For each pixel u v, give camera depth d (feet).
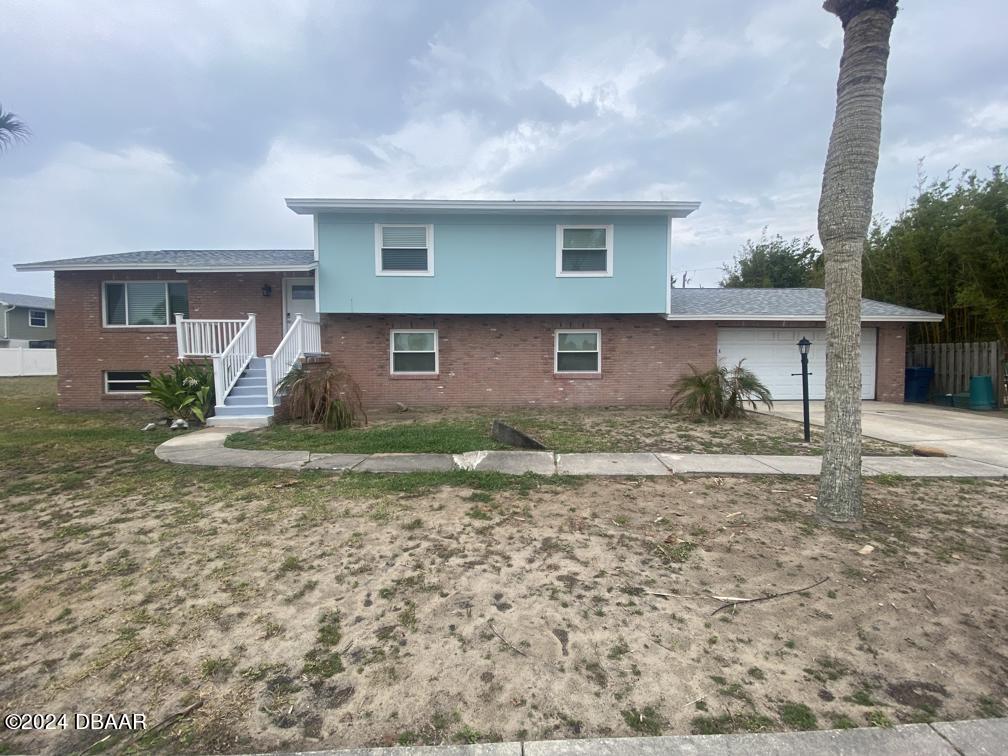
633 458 22.18
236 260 41.27
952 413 36.88
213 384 32.65
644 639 8.91
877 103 13.82
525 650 8.57
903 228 47.98
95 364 41.19
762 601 10.22
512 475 19.27
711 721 6.98
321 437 26.71
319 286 37.99
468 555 12.28
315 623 9.41
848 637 9.02
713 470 20.01
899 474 19.67
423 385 41.47
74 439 26.94
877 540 13.30
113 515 15.11
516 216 38.45
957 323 43.78
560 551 12.52
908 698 7.48
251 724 6.97
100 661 8.32
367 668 8.13
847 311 14.20
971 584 10.94
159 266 38.96
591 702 7.36
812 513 15.35
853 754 6.38
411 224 38.19
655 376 42.19
